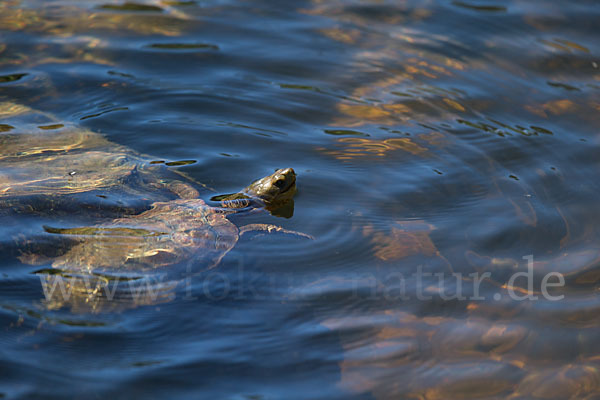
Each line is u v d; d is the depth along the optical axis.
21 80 24.19
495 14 30.70
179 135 21.33
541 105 24.00
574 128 22.52
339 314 14.18
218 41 27.86
